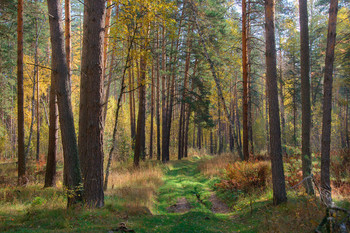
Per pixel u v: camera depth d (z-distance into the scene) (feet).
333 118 90.27
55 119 37.83
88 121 24.95
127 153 68.80
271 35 26.40
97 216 21.21
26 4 49.39
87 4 25.53
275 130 26.05
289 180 31.45
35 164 54.03
